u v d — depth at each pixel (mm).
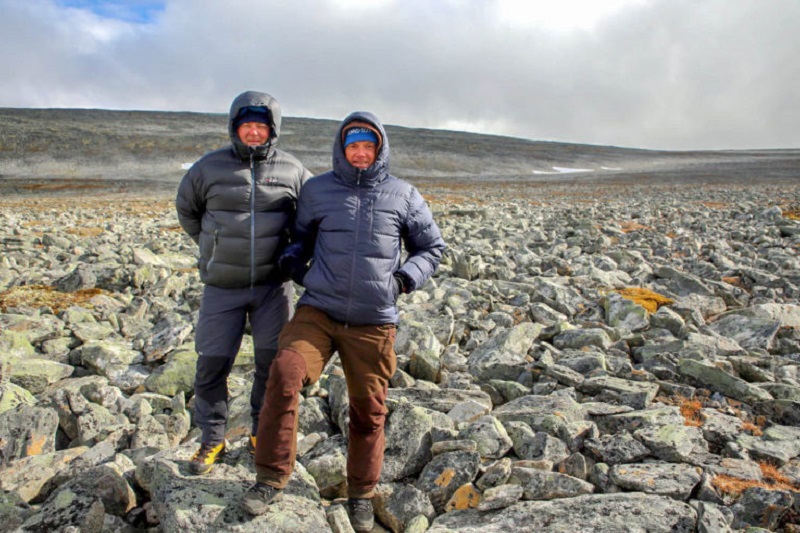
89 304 7605
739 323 6273
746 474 3369
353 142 2924
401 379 4914
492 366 5316
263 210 3139
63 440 4414
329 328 2984
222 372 3299
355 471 3146
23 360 5316
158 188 40250
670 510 2961
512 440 3836
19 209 23875
